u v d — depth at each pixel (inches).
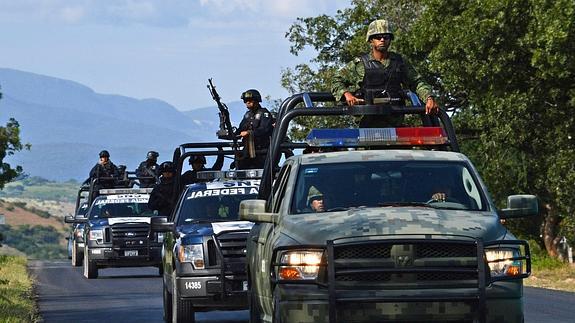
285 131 1031.6
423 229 821.9
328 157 946.1
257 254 975.6
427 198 906.1
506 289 812.6
